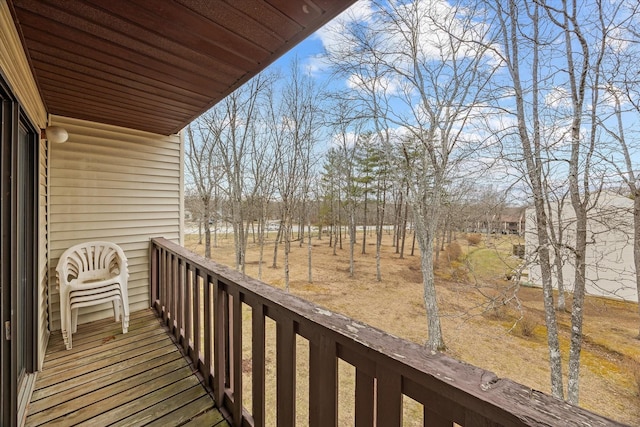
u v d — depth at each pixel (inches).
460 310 298.8
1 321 53.4
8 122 55.9
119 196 122.7
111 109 100.7
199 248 604.7
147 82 78.8
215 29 55.7
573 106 189.0
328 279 451.5
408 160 322.0
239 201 438.0
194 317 79.5
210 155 447.8
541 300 296.5
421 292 382.9
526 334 248.5
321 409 35.7
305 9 50.2
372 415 29.8
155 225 134.0
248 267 528.1
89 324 109.8
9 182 56.2
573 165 189.3
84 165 113.7
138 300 127.6
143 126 122.8
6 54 48.3
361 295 378.0
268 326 249.6
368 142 494.3
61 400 66.1
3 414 53.4
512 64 217.3
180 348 90.8
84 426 58.6
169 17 52.2
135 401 66.0
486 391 21.1
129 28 55.2
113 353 87.7
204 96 88.5
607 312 232.1
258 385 49.0
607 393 176.6
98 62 67.9
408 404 124.0
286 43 60.7
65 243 108.7
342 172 562.9
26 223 77.6
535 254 203.5
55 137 97.1
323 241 786.8
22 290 74.3
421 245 305.4
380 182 542.9
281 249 666.2
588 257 197.5
